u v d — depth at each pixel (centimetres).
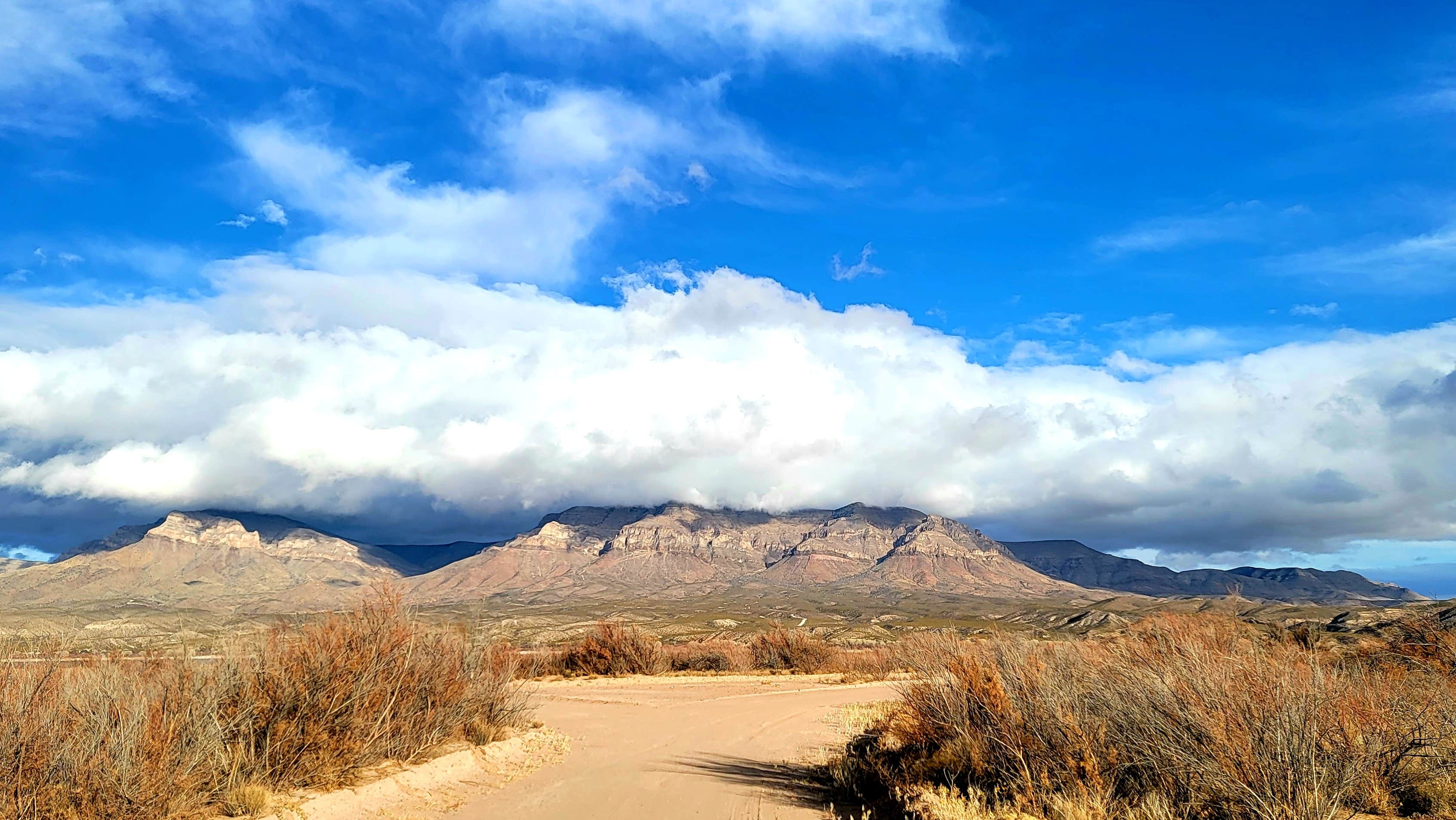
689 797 1183
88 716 883
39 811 794
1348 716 826
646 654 3972
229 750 998
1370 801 800
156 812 863
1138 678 910
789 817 1063
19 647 967
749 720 2164
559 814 1070
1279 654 888
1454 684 913
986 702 1052
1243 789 745
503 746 1465
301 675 1111
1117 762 905
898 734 1325
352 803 1029
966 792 1023
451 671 1470
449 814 1059
